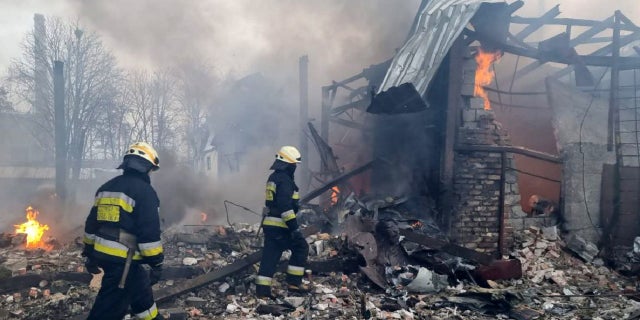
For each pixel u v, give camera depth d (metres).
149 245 3.58
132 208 3.62
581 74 7.88
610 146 7.91
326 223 7.59
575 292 6.01
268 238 5.34
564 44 7.61
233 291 5.54
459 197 7.28
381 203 7.68
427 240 6.29
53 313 4.63
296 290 5.42
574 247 7.50
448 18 7.20
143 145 3.84
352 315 4.88
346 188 9.55
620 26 7.80
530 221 7.77
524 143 9.66
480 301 5.28
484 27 7.45
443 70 7.51
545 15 7.65
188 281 5.32
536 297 5.66
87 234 3.71
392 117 8.86
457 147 7.29
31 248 6.74
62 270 5.53
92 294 4.96
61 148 11.95
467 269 6.16
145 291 3.77
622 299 5.71
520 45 7.72
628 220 7.70
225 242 6.81
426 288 5.66
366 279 5.96
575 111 8.17
